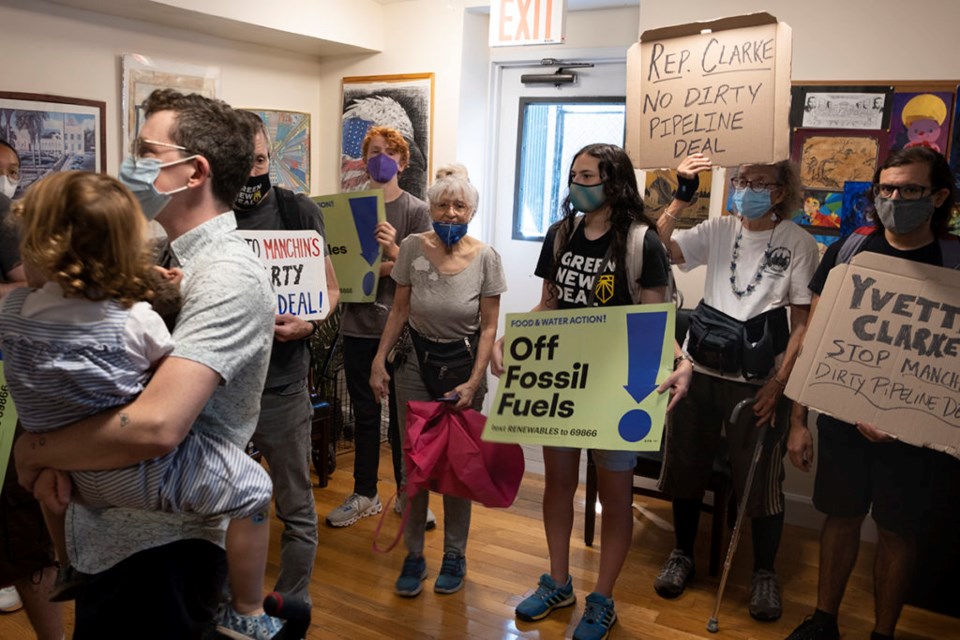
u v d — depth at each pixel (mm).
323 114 4387
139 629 1183
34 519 1814
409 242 2514
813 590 2713
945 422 1962
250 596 1447
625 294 2195
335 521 3057
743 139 2273
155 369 1125
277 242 2061
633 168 2305
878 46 2908
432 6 3936
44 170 3082
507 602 2559
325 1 3777
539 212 4145
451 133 3969
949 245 2129
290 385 2006
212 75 3723
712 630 2426
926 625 2516
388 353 2625
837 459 2229
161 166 1199
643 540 3090
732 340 2490
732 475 2736
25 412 1080
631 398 2074
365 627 2371
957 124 2816
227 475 1199
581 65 3910
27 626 2281
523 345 2242
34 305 1050
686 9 3189
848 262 2205
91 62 3223
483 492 2264
